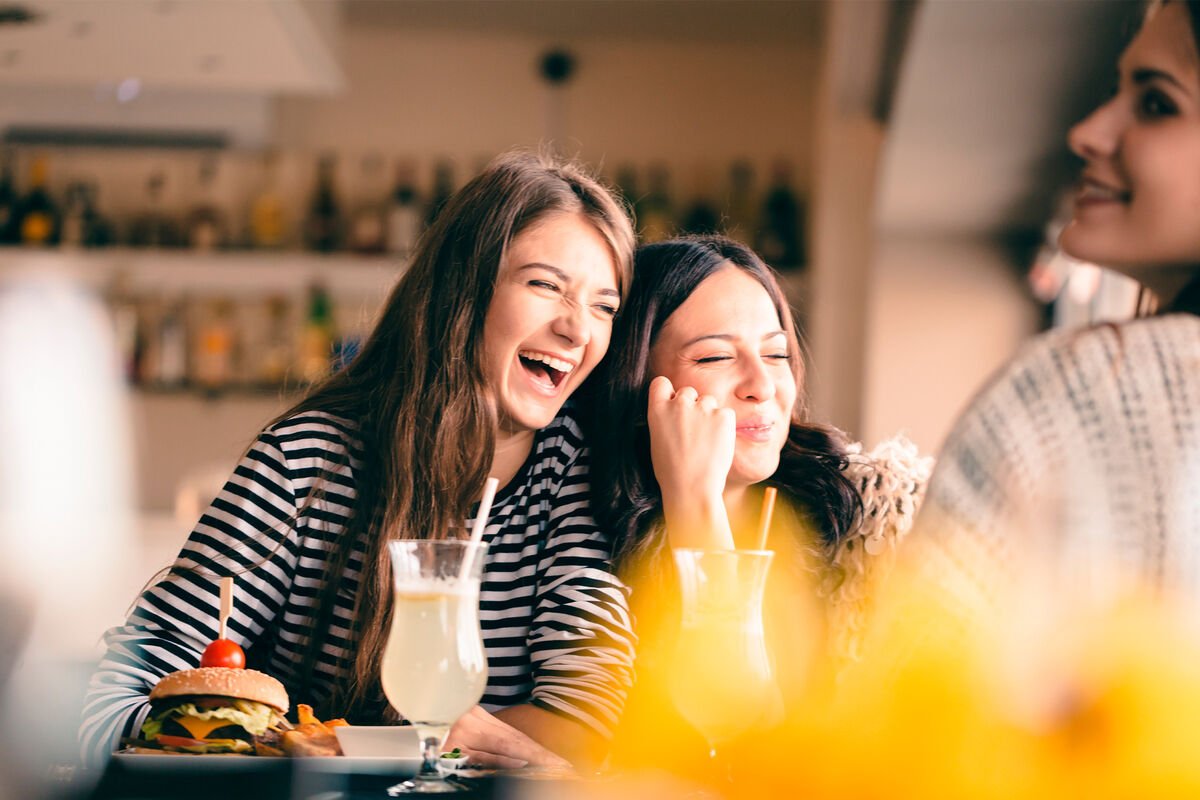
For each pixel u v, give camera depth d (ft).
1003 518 3.00
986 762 2.62
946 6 7.75
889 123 10.78
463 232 5.77
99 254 16.19
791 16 16.40
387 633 5.41
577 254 5.67
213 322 16.69
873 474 6.25
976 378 14.35
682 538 5.37
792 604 6.08
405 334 5.82
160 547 15.69
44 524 15.57
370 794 3.64
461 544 3.95
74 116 16.58
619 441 5.87
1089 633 2.68
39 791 3.64
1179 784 2.44
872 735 2.81
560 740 4.89
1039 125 10.20
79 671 5.64
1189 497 2.88
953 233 14.40
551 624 5.45
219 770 3.88
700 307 5.90
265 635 5.73
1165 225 3.26
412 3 16.48
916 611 2.97
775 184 16.89
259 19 11.40
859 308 14.49
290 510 5.57
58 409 16.38
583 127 17.31
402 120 17.29
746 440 5.86
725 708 3.93
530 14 16.67
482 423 5.66
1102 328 3.09
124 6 11.10
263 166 16.75
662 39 17.29
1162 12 3.26
